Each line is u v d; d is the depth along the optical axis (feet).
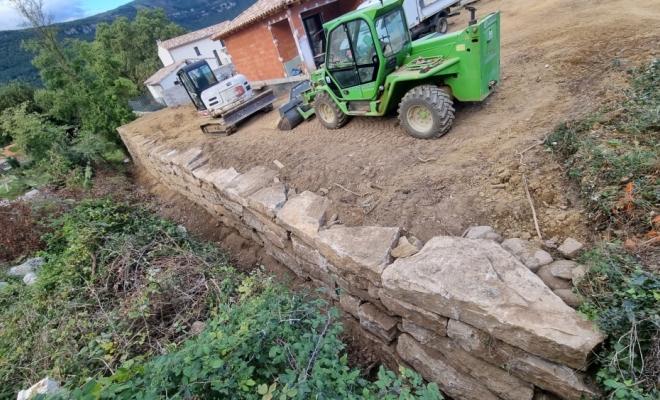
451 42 14.76
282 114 23.80
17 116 40.98
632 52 15.20
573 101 14.06
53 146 37.96
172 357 6.65
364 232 11.95
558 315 7.31
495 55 15.10
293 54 40.47
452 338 9.18
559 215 9.74
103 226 19.08
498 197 11.12
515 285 8.16
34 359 11.28
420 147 15.46
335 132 20.54
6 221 22.76
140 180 38.40
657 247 7.36
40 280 15.62
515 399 8.50
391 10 16.05
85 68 48.75
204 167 23.35
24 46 46.24
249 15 40.32
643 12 19.67
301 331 8.81
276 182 17.49
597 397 6.80
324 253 12.57
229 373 6.73
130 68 136.46
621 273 7.15
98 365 10.61
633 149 9.41
